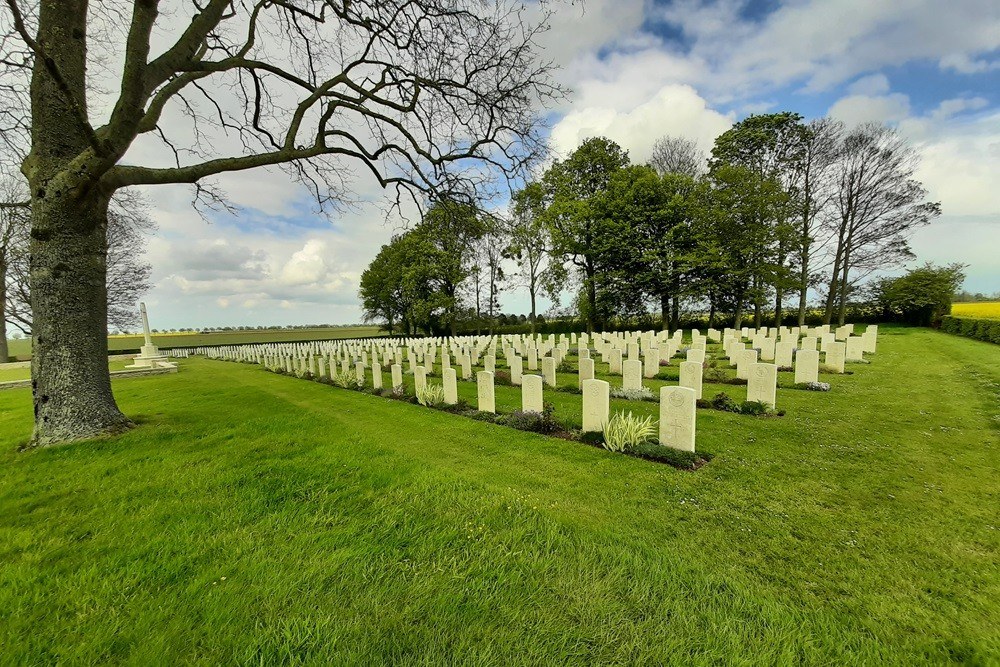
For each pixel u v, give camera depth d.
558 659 2.06
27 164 6.28
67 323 6.32
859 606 2.49
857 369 11.84
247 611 2.43
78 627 2.33
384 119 9.06
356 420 7.97
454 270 35.03
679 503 3.98
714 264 26.42
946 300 23.64
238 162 7.28
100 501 4.15
